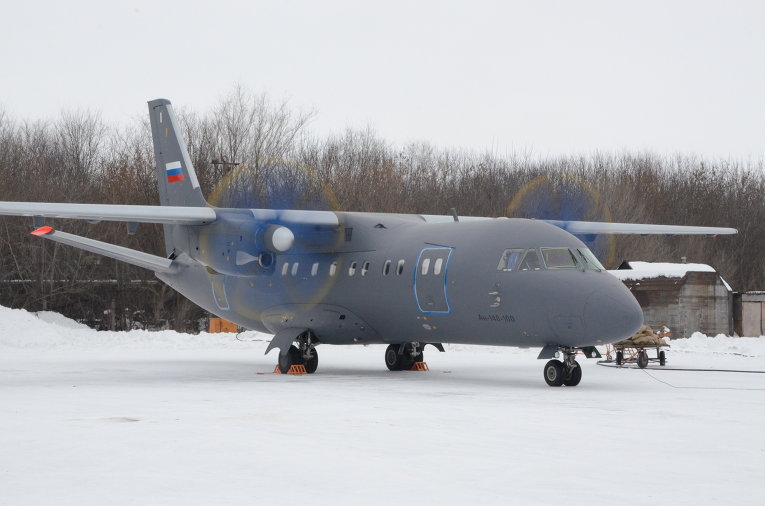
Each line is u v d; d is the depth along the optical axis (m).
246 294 20.95
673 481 7.32
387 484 7.21
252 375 18.59
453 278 16.77
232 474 7.57
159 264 22.67
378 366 21.88
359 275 18.66
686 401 13.22
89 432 9.84
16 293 40.44
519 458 8.34
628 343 20.77
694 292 35.78
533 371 19.75
